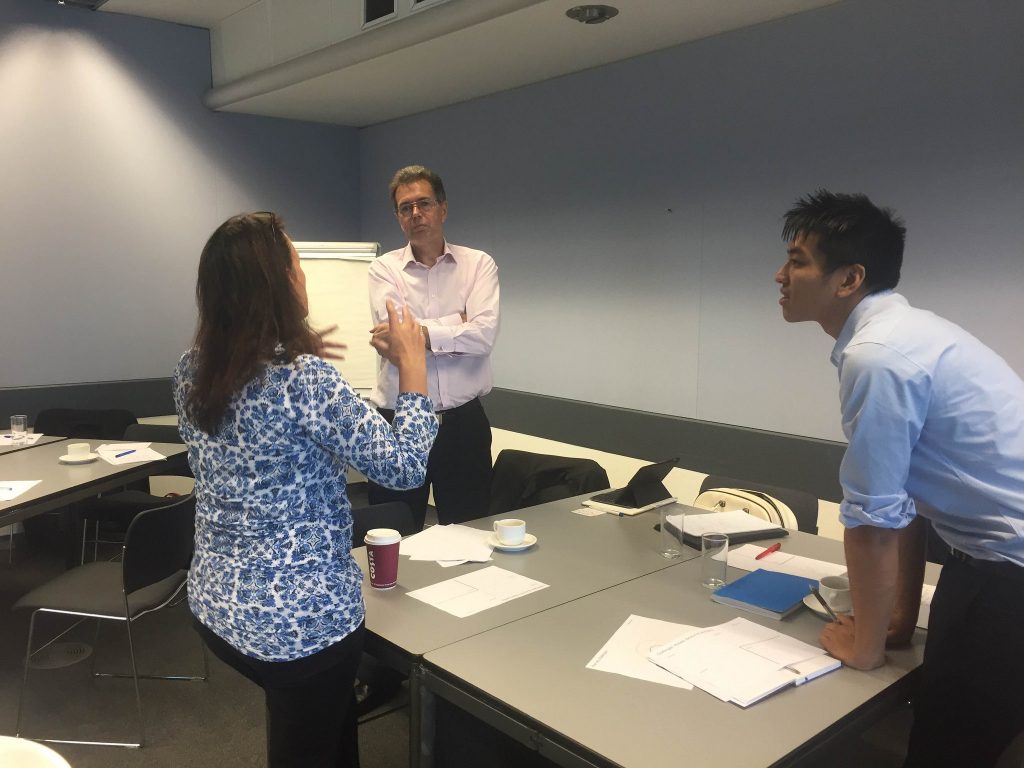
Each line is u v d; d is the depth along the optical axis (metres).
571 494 3.23
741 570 2.05
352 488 5.46
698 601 1.81
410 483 1.45
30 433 3.93
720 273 3.42
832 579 1.80
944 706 1.45
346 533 1.46
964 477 1.40
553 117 4.11
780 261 3.20
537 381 4.39
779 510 2.53
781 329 3.22
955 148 2.67
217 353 1.34
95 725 2.63
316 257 3.23
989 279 2.63
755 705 1.36
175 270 4.89
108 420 4.27
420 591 1.85
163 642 3.27
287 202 5.28
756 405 3.34
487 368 2.87
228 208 5.05
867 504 1.38
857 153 2.93
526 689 1.40
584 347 4.09
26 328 4.43
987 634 1.39
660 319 3.69
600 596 1.83
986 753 1.42
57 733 2.58
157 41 4.69
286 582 1.35
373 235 5.52
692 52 3.43
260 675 1.40
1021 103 2.51
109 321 4.69
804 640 1.61
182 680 2.95
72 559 3.80
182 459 3.61
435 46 3.47
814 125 3.05
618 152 3.80
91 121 4.52
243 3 4.40
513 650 1.55
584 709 1.33
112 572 2.77
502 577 1.95
